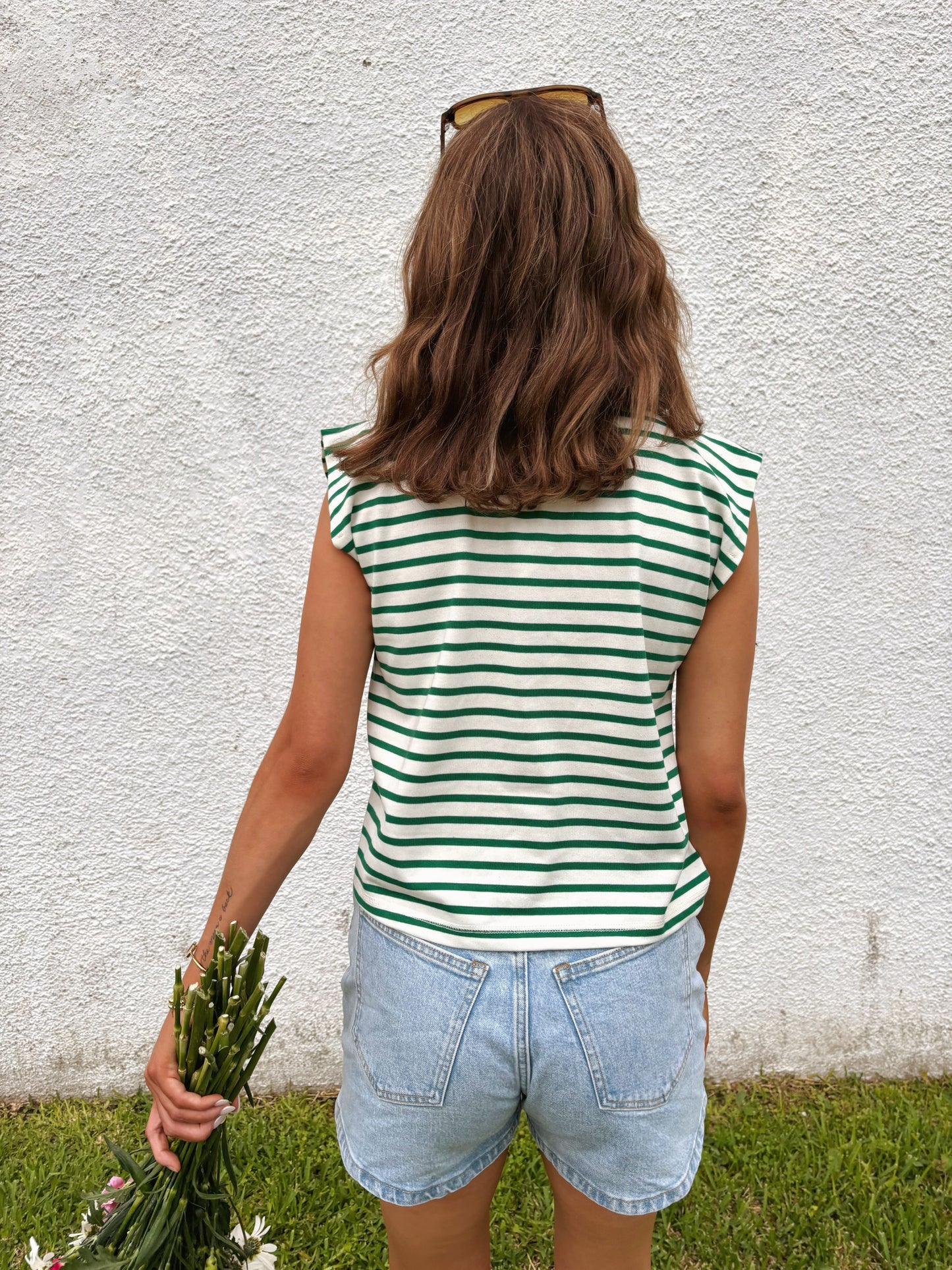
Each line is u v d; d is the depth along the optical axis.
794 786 2.59
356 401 2.41
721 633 1.20
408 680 1.16
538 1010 1.13
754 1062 2.69
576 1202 1.28
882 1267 2.08
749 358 2.42
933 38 2.29
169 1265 1.43
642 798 1.16
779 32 2.30
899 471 2.46
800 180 2.35
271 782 1.26
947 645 2.53
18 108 2.28
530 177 1.10
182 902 2.60
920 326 2.40
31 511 2.43
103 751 2.53
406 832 1.16
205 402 2.41
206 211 2.33
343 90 2.30
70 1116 2.53
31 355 2.37
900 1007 2.68
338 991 2.63
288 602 2.50
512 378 1.08
